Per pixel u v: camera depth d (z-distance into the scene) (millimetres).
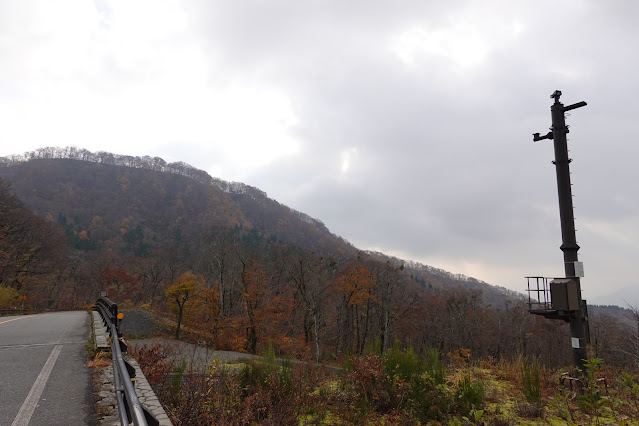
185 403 5758
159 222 179000
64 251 69688
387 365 8789
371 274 47781
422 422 7168
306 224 198750
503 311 63531
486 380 9867
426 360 9430
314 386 8977
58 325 17141
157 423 2889
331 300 46906
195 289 38438
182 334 35438
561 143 9594
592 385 6973
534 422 6676
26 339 11922
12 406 5414
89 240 129250
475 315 58062
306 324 45344
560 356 51375
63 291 71250
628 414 6305
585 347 8695
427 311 58156
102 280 71438
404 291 52875
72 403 5605
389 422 6945
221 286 40344
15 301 47938
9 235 52438
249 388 7961
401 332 57938
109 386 6504
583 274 8984
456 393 7777
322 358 36875
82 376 7152
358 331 51656
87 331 14367
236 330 36625
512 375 10234
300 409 7715
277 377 8445
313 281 43469
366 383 8312
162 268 69875
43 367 7844
